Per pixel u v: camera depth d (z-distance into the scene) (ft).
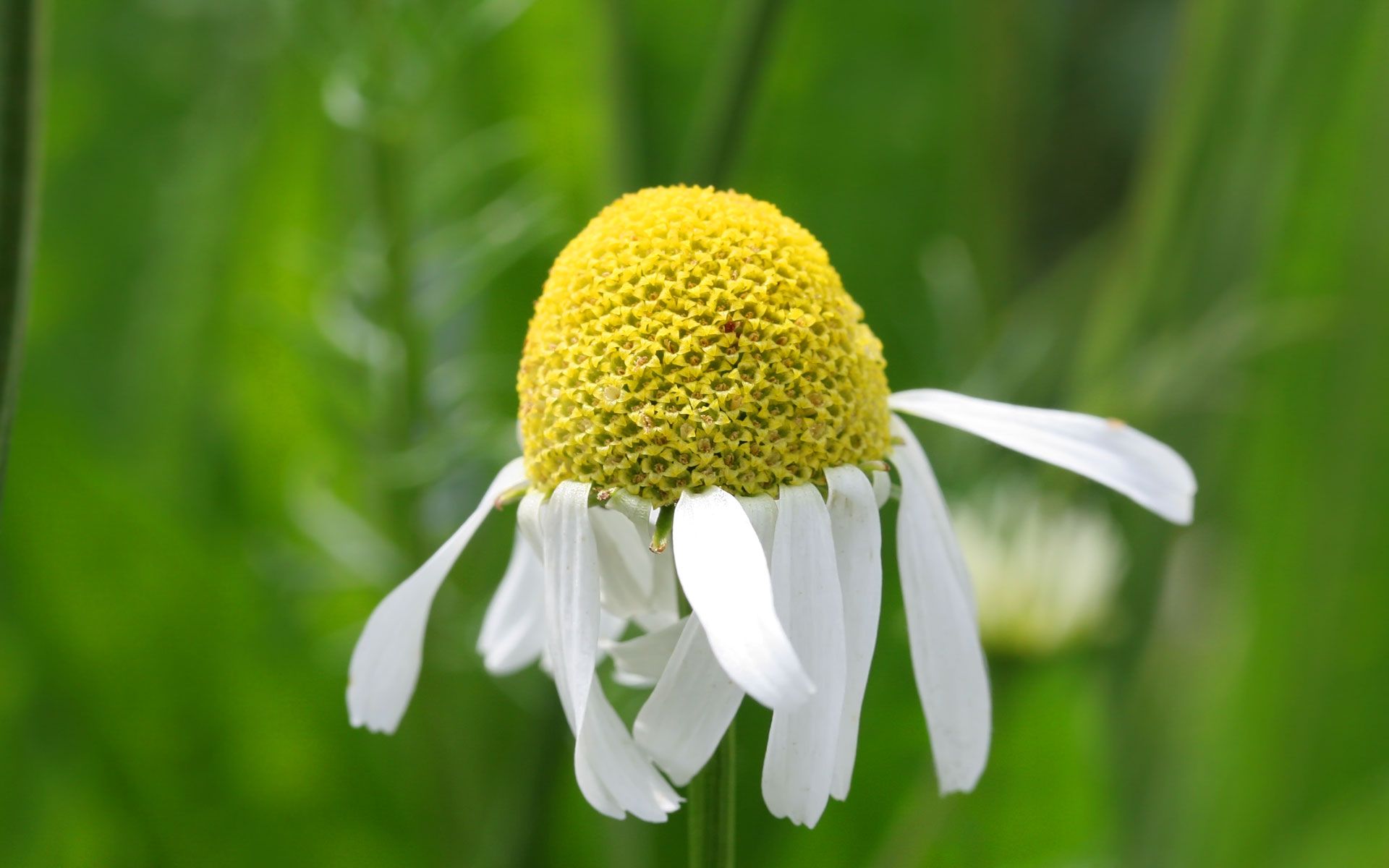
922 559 0.33
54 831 0.43
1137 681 0.49
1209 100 0.48
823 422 0.33
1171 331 0.48
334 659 0.46
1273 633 0.49
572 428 0.33
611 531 0.33
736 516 0.32
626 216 0.33
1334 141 0.48
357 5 0.42
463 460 0.44
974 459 0.47
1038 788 0.44
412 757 0.45
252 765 0.45
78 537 0.44
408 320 0.43
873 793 0.45
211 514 0.48
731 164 0.41
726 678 0.32
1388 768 0.45
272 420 0.50
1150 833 0.47
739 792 0.45
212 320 0.50
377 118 0.42
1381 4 0.47
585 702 0.32
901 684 0.45
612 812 0.32
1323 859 0.44
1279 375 0.49
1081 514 0.43
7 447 0.33
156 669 0.44
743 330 0.32
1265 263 0.48
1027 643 0.41
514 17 0.43
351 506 0.49
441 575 0.33
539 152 0.50
